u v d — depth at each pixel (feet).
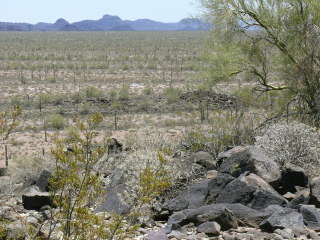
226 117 38.34
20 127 100.63
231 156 27.35
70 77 200.34
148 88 153.99
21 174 35.19
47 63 261.65
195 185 24.93
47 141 88.84
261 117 41.65
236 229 19.93
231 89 129.39
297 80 41.75
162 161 20.89
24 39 553.23
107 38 596.29
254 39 47.32
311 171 28.32
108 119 111.75
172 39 550.36
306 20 43.19
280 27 44.65
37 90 162.61
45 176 29.63
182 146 35.68
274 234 18.75
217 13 47.73
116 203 21.86
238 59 48.42
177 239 18.72
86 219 14.60
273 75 47.47
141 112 124.06
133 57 300.81
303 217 20.44
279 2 45.19
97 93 143.64
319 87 41.47
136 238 18.94
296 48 43.39
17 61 267.39
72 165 15.33
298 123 34.01
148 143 34.32
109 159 31.78
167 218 23.18
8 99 140.26
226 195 23.25
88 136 15.74
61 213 15.30
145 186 16.16
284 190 25.80
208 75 50.16
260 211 22.03
